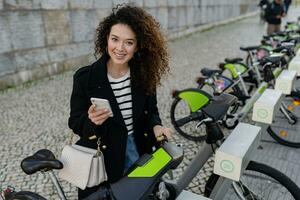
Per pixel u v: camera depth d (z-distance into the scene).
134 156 1.75
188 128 3.99
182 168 3.19
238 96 3.88
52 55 6.89
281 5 8.95
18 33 6.07
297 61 3.78
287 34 6.88
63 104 5.11
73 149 1.65
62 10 6.94
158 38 1.62
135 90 1.65
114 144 1.64
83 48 7.70
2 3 5.67
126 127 1.65
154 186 1.36
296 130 3.48
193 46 10.41
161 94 5.49
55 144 3.75
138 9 1.58
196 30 13.90
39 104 5.12
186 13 12.69
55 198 2.76
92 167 1.60
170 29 11.63
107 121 1.61
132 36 1.52
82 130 1.56
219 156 1.75
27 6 6.15
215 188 1.88
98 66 1.58
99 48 1.63
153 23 1.61
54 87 6.07
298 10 22.02
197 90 2.88
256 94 3.53
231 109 3.70
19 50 6.14
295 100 3.45
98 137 1.58
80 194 1.77
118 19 1.51
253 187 2.05
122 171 1.68
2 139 3.89
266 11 9.16
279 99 2.71
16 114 4.70
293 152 3.38
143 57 1.64
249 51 5.70
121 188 1.31
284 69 3.88
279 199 2.01
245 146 1.80
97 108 1.43
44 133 4.05
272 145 3.52
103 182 1.69
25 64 6.31
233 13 18.77
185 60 8.25
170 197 1.62
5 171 3.19
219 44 10.69
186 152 3.52
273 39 6.60
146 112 1.74
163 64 1.71
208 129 1.99
